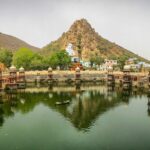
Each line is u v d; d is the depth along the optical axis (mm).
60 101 73938
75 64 158875
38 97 80938
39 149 38688
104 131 46312
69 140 42219
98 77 132500
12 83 101125
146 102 71562
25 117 56312
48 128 48406
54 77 130875
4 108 65062
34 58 149750
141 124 50156
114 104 69188
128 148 38812
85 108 64562
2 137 43656
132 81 109250
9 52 179125
